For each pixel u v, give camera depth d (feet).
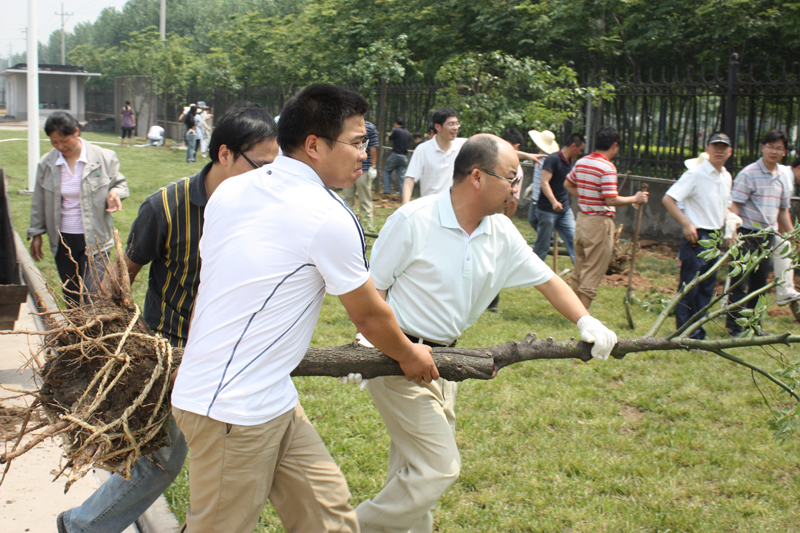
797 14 46.03
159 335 7.45
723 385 16.71
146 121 120.26
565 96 38.50
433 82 64.54
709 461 13.01
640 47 56.95
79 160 16.26
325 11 74.43
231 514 6.52
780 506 11.61
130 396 7.10
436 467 8.46
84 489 11.48
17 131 110.52
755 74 53.78
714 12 50.08
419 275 8.59
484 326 21.35
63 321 7.45
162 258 8.95
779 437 9.37
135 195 45.24
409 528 8.64
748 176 20.26
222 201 6.60
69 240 16.61
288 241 6.21
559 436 13.83
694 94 34.91
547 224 24.73
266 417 6.33
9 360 16.42
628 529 10.75
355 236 6.36
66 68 154.51
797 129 31.99
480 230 8.59
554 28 54.54
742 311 9.30
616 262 29.37
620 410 15.39
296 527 7.20
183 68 104.73
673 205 19.89
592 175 20.71
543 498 11.55
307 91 6.55
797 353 19.19
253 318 6.21
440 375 8.25
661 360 18.54
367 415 14.34
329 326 20.77
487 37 61.87
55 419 7.16
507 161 8.19
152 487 8.38
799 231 9.54
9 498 10.94
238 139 8.43
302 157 6.63
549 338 8.92
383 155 54.03
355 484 11.73
